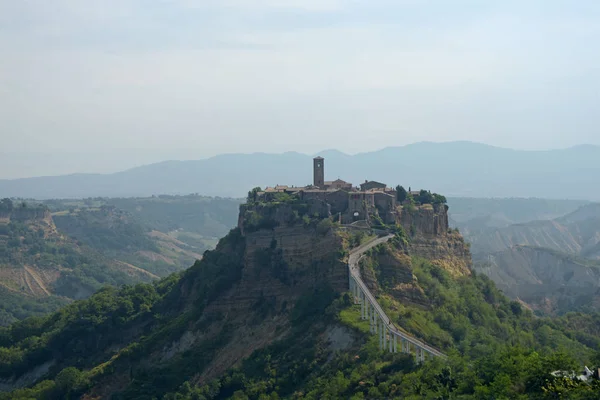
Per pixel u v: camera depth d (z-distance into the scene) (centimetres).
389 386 19962
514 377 17600
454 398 17875
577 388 16088
